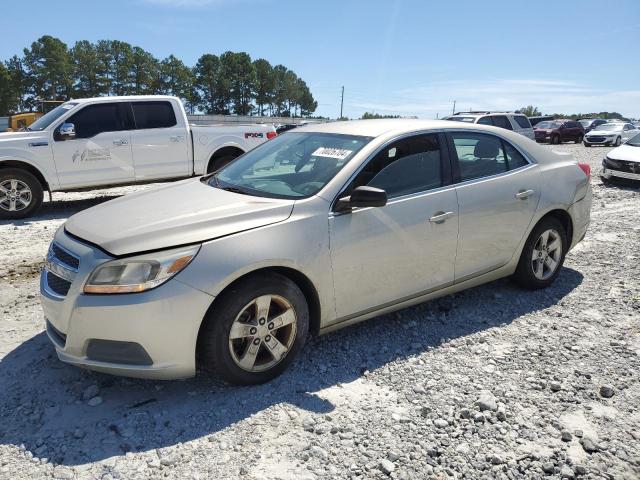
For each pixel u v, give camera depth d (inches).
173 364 116.3
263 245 123.0
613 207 363.6
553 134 1296.8
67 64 4426.7
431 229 152.2
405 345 151.7
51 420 115.3
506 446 109.1
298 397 124.8
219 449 106.4
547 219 186.2
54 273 124.5
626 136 1165.7
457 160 163.8
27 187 335.0
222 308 118.8
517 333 160.4
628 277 210.4
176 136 378.9
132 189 467.2
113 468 100.7
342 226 135.9
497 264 174.6
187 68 4867.1
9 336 155.7
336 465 102.3
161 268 113.7
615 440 111.3
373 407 121.3
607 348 151.3
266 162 162.4
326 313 137.3
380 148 148.1
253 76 5036.9
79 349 117.2
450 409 121.0
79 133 349.7
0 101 4151.1
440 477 100.1
